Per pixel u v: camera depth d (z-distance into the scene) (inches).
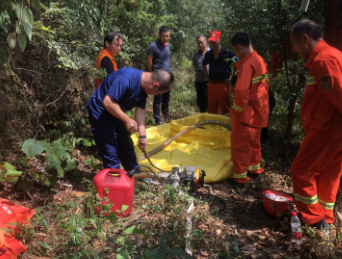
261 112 151.4
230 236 122.9
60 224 116.2
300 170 118.5
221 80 219.8
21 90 178.5
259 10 189.0
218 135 189.6
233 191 155.9
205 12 444.8
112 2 264.1
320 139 111.5
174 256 105.0
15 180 120.3
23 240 105.3
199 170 147.0
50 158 123.6
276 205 132.3
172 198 123.6
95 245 111.0
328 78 102.3
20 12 90.4
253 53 147.1
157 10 338.6
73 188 148.3
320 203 124.3
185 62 396.2
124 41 216.5
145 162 171.6
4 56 101.7
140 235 116.3
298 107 228.5
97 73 163.5
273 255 114.3
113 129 136.9
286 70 178.7
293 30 113.9
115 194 122.9
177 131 199.5
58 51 158.9
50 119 197.5
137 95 128.6
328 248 110.3
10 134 164.4
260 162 174.2
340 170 118.4
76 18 185.8
